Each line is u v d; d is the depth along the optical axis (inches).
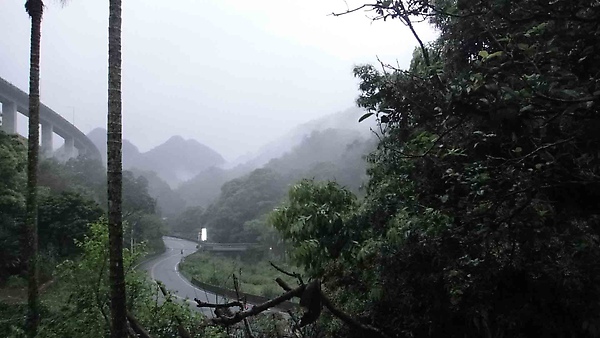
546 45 92.9
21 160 822.5
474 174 108.4
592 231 113.6
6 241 697.6
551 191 105.9
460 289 141.6
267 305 111.4
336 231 220.2
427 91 131.4
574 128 83.2
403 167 193.5
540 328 153.6
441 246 147.9
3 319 352.8
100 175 1852.9
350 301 205.6
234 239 1999.3
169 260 1596.9
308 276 229.6
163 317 254.1
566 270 129.6
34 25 367.2
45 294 367.6
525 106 78.5
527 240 118.0
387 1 104.4
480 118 92.7
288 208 235.6
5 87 1339.8
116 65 183.9
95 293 245.9
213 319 118.0
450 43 143.4
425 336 179.9
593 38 90.0
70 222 811.4
